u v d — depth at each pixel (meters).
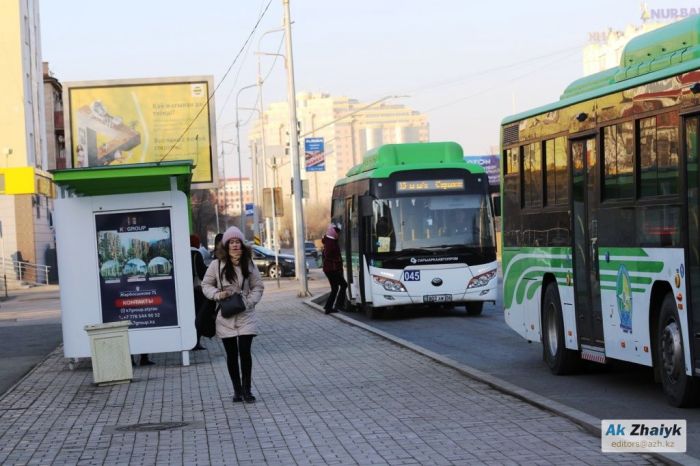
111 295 16.75
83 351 16.84
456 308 28.58
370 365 15.76
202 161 35.28
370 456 8.72
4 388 15.48
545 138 14.47
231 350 12.44
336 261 26.77
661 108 10.75
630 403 11.39
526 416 10.41
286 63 36.25
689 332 10.14
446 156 25.91
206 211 101.25
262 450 9.28
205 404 12.50
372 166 26.45
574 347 13.45
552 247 14.21
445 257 24.98
